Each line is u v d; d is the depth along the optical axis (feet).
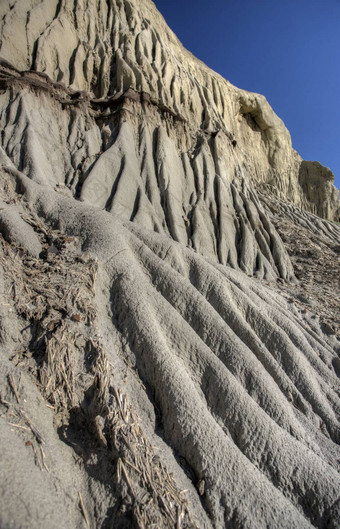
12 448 9.22
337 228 71.51
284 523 11.30
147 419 13.24
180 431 12.82
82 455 10.96
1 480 8.28
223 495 11.50
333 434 16.98
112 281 17.88
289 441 14.14
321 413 17.79
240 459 12.62
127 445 11.05
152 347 15.02
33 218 21.35
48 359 12.48
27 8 38.47
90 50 42.50
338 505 12.27
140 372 14.71
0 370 11.30
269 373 18.69
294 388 18.37
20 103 33.17
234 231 39.40
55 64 38.60
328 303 32.01
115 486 10.30
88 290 16.29
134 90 39.47
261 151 87.71
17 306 14.08
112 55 43.62
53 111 35.83
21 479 8.67
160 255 22.81
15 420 10.29
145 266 20.47
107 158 33.42
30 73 34.58
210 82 71.05
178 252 23.45
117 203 30.66
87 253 18.47
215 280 22.13
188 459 12.39
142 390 14.05
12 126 31.68
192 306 19.06
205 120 49.88
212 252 35.22
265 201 68.74
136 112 39.19
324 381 20.13
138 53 45.34
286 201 80.02
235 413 14.49
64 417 11.66
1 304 13.67
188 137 44.45
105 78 41.42
